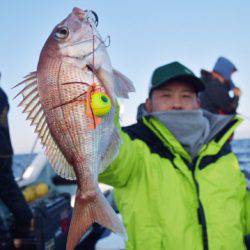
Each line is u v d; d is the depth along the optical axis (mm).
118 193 901
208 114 1022
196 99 1010
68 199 1475
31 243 1183
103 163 645
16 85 613
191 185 871
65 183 1969
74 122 622
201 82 975
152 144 906
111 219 601
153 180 856
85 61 633
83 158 623
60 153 630
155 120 929
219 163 923
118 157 765
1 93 1225
